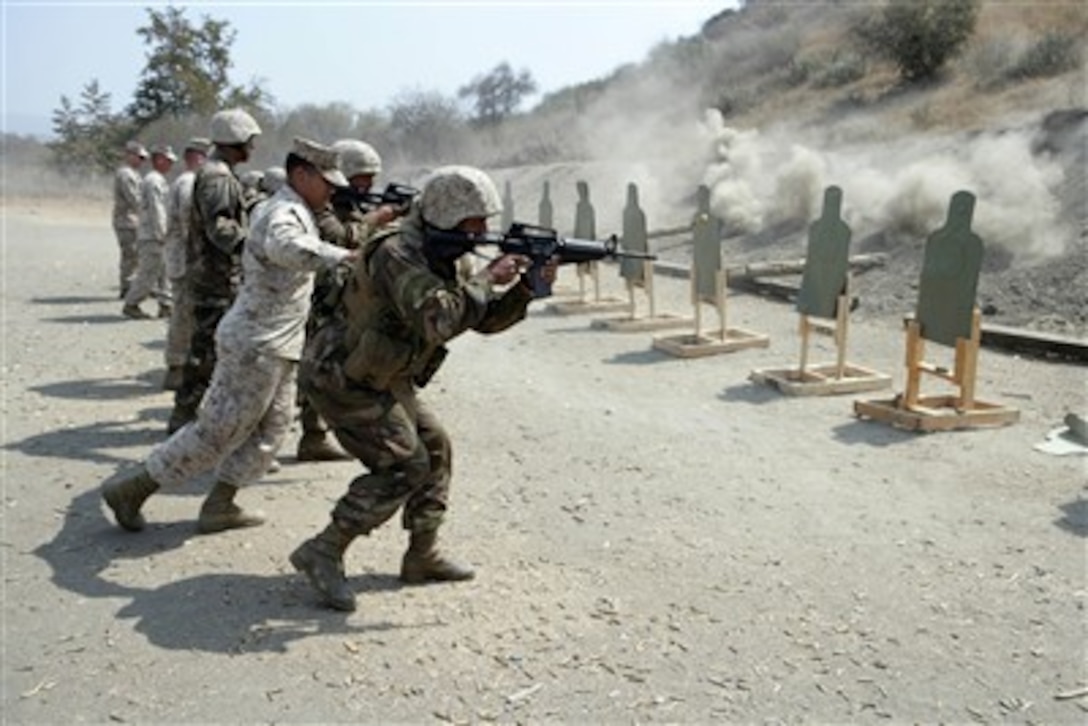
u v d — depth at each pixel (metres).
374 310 3.71
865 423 6.65
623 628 3.88
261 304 4.50
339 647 3.75
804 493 5.36
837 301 7.44
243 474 4.83
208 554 4.65
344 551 4.09
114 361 8.95
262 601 4.14
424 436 4.09
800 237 14.10
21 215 26.70
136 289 11.04
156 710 3.37
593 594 4.18
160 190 10.83
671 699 3.40
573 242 3.93
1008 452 5.91
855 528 4.86
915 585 4.22
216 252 5.81
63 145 36.03
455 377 8.31
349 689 3.47
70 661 3.70
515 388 7.89
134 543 4.80
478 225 3.73
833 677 3.52
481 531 4.91
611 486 5.54
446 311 3.54
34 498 5.44
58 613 4.07
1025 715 3.29
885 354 8.71
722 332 9.05
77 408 7.33
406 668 3.60
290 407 4.89
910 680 3.50
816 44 26.91
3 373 8.46
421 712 3.34
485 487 5.55
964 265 6.30
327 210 5.38
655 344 9.30
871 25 23.67
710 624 3.91
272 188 6.29
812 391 7.43
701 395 7.54
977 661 3.61
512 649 3.73
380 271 3.65
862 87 21.23
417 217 3.73
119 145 34.56
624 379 8.12
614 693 3.43
